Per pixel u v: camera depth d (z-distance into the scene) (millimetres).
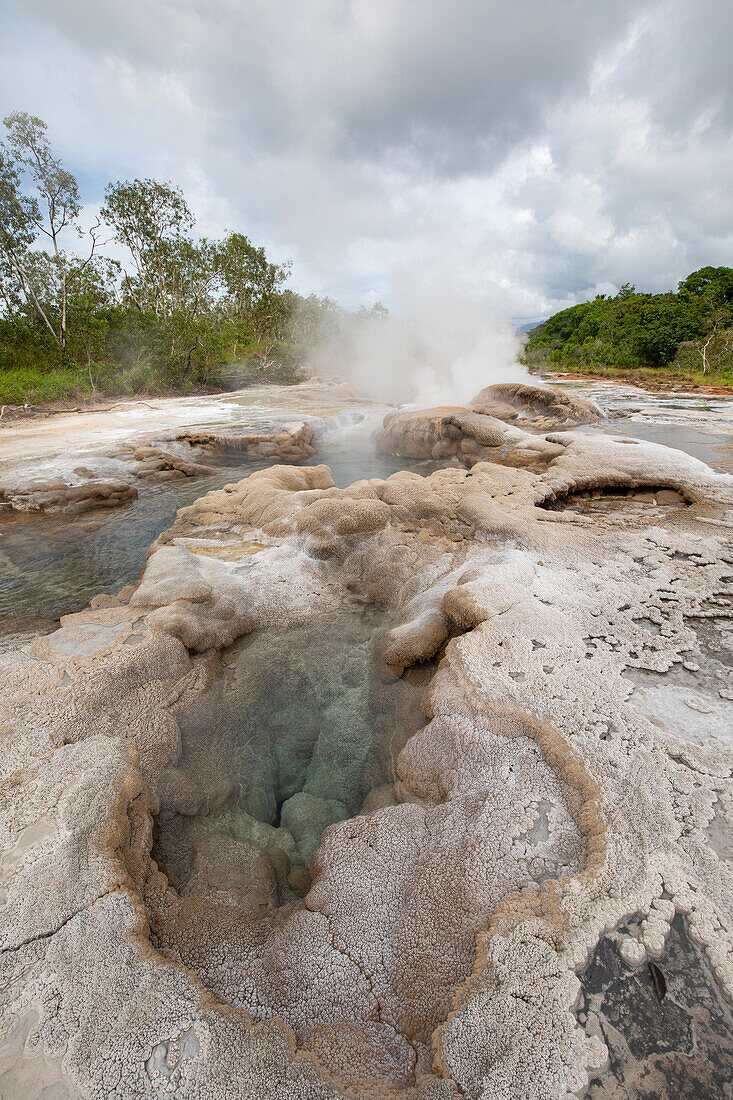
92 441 12500
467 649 3941
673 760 2932
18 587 6723
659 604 4523
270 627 5195
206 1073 1818
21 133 20562
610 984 2016
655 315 38438
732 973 2002
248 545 6523
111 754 3182
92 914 2295
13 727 3438
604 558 5441
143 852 2805
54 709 3598
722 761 2902
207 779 3617
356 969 2277
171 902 2613
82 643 4305
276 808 3848
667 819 2574
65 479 9922
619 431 12078
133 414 16641
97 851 2551
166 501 9789
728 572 5043
